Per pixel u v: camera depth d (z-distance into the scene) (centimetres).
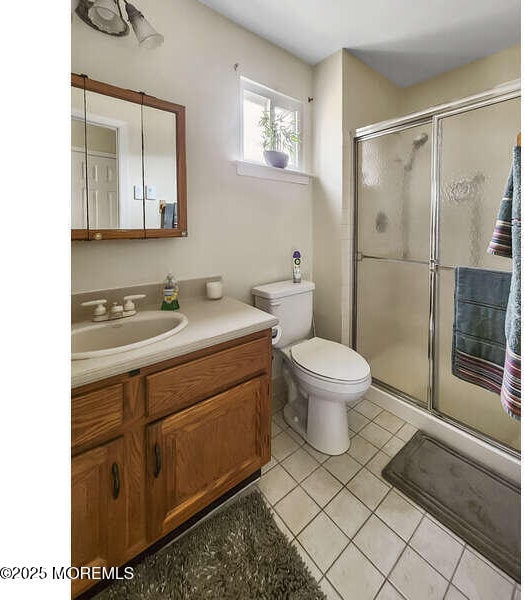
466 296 136
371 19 156
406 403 178
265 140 179
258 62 169
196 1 144
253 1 145
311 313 188
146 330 120
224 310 132
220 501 119
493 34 168
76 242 121
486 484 130
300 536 110
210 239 159
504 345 125
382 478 135
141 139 127
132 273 136
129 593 92
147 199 130
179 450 98
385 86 211
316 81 197
